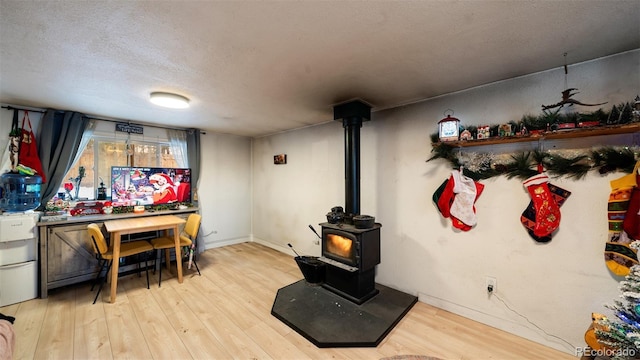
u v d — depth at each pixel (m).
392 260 2.90
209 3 1.20
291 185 4.27
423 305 2.60
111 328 2.18
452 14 1.28
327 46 1.61
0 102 2.76
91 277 3.06
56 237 2.83
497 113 2.19
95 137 3.46
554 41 1.55
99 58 1.77
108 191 3.58
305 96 2.56
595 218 1.78
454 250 2.45
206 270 3.55
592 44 1.58
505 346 1.96
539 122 1.91
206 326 2.23
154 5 1.21
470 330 2.17
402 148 2.80
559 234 1.91
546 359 1.82
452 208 2.39
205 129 4.34
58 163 3.06
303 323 2.20
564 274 1.90
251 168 5.13
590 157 1.79
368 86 2.29
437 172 2.55
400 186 2.82
